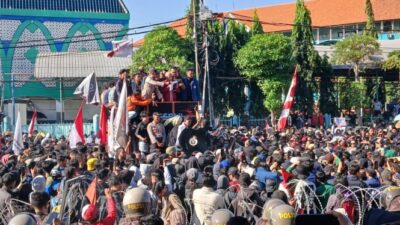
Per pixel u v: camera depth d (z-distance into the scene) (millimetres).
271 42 44875
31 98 59844
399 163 14680
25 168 12977
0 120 30578
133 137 18453
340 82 50844
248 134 25984
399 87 57469
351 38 54875
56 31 63938
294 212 5680
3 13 62062
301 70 46938
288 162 13898
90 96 23375
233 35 48000
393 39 73188
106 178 10102
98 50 64562
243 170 12906
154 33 47062
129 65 54000
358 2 86875
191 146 18281
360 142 23656
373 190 10250
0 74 61031
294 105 46344
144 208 6199
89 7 65188
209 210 10523
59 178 12141
